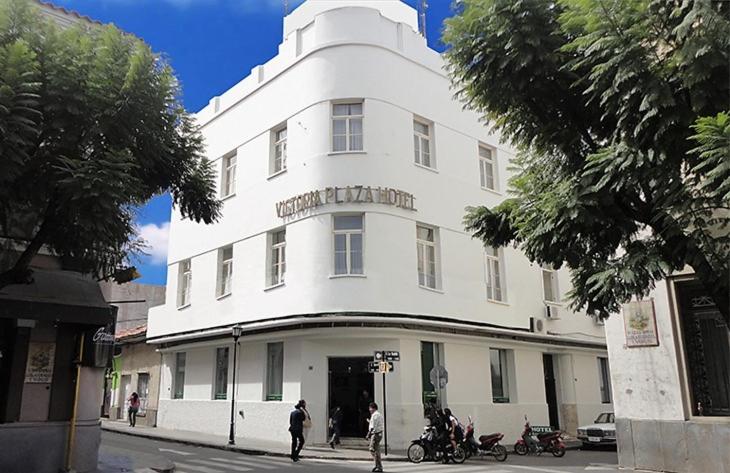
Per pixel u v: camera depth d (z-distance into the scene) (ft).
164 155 33.06
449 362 68.18
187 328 81.25
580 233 26.58
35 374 38.70
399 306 63.46
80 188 25.90
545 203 27.35
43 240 28.81
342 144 66.95
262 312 69.05
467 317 70.59
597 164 25.85
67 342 40.37
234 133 80.12
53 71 27.53
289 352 65.26
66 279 39.78
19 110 25.22
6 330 38.50
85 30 31.99
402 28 71.87
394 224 65.10
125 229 29.22
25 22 28.84
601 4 23.63
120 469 41.98
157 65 31.78
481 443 56.24
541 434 61.36
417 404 62.75
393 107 68.33
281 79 73.51
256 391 68.69
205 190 35.99
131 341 95.45
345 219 64.95
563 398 83.61
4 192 26.37
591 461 54.19
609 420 71.61
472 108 32.30
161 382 85.97
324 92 67.67
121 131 29.30
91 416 40.22
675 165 23.61
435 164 71.87
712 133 19.89
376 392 61.93
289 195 68.74
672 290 42.60
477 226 33.42
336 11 69.51
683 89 23.22
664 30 23.20
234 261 75.51
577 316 86.28
